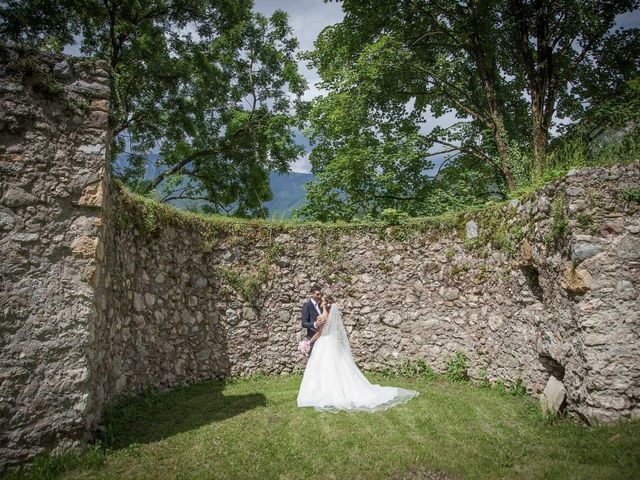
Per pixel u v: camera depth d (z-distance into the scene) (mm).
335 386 6371
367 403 6148
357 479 3834
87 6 14266
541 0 11820
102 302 5129
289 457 4293
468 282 8117
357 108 12992
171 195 18359
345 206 14461
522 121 14562
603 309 4840
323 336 6785
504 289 7129
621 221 4953
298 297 8992
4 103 4293
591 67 12945
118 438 4801
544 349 5898
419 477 3846
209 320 8406
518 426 5113
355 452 4410
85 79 4723
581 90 13227
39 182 4371
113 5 14555
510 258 6949
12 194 4238
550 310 5738
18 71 4379
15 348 4078
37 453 4055
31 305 4195
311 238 9211
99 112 4746
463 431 4969
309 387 6449
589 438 4363
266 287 8898
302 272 9094
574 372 5121
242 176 18875
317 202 14555
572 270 5039
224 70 18125
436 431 4984
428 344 8430
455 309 8250
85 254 4508
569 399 5238
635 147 5445
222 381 8117
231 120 18219
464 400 6352
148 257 7105
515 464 4031
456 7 13078
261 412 5875
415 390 7105
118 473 3939
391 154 13438
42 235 4328
